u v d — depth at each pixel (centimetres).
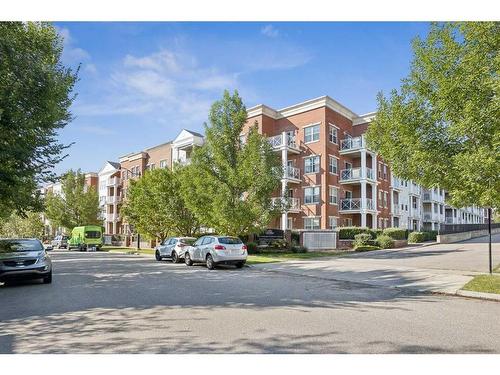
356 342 580
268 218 2330
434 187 1164
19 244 1359
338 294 1043
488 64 995
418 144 1125
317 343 576
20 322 739
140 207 3111
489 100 981
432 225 6131
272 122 3925
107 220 6278
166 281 1341
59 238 5400
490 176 946
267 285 1224
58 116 1480
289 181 3594
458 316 759
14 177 1342
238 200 2291
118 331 654
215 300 950
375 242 2894
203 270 1747
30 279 1344
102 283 1302
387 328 662
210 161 2420
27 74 1352
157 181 2975
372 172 3822
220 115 2430
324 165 3544
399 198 4897
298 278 1417
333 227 3597
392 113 1216
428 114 1134
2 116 1235
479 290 1003
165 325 690
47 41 1548
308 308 845
